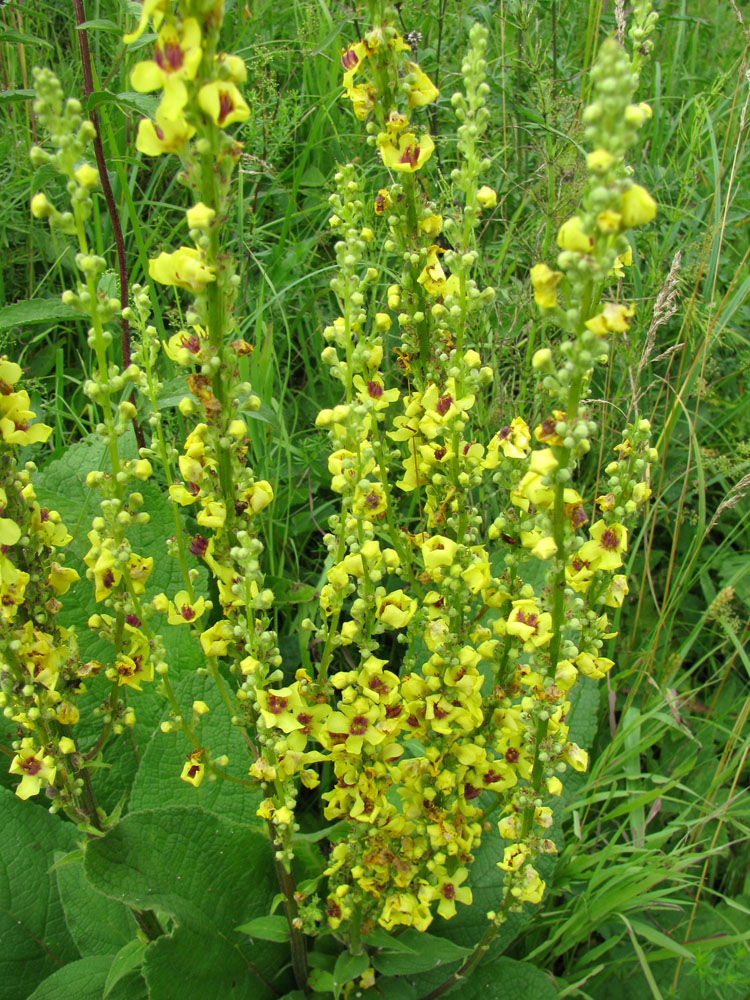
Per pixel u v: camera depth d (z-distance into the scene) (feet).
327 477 9.85
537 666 4.86
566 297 4.08
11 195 11.10
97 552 5.04
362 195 8.96
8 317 5.69
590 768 8.93
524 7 10.57
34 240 11.15
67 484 8.44
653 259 10.31
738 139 9.13
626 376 9.93
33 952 6.75
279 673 4.87
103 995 5.92
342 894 5.80
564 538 4.42
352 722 5.14
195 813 6.00
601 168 3.56
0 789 7.06
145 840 5.77
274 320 10.80
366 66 5.12
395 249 5.49
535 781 5.32
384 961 6.29
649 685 9.64
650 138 12.66
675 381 10.68
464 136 4.82
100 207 11.03
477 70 4.72
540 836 5.58
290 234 11.58
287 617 9.25
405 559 6.04
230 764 7.25
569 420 4.14
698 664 8.93
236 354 4.53
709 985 7.73
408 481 5.85
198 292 4.15
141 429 8.85
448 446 5.27
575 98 10.58
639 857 7.49
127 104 6.95
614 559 5.11
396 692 5.17
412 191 5.31
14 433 4.74
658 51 14.97
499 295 10.29
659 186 11.39
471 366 5.16
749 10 13.57
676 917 8.32
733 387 12.06
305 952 6.31
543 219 9.94
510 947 7.82
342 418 4.81
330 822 8.20
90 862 5.49
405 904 5.83
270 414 6.57
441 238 9.98
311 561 9.89
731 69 11.70
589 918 7.26
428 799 5.74
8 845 6.91
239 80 3.85
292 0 13.62
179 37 3.72
